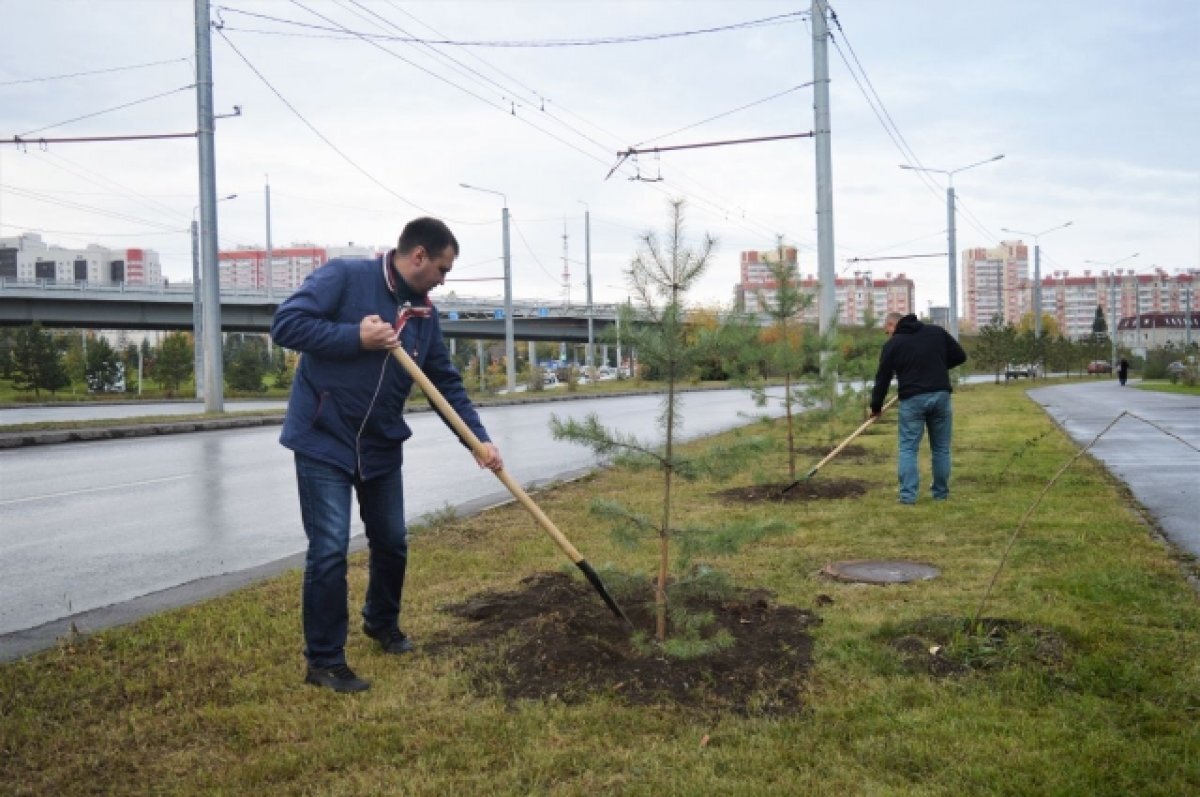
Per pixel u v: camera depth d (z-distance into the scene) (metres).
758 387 9.13
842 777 2.91
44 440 16.27
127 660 4.06
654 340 4.20
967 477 9.62
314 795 2.84
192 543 7.33
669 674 3.73
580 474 10.71
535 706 3.47
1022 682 3.62
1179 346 63.62
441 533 6.84
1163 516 7.23
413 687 3.72
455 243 4.11
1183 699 3.42
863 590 5.02
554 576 5.41
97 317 49.72
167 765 3.06
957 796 2.79
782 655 3.97
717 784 2.86
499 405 31.55
